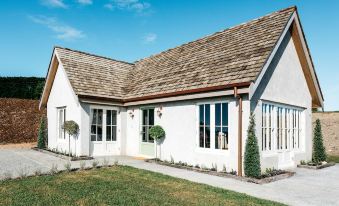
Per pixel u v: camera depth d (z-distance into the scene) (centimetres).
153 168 1209
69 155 1486
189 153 1286
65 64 1655
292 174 1148
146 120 1576
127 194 773
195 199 749
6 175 965
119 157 1552
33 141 2386
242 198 765
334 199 801
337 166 1449
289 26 1251
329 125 2667
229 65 1212
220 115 1174
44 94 1900
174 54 1789
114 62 1995
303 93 1504
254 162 1020
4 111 2436
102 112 1612
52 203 680
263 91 1152
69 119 1614
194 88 1242
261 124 1125
